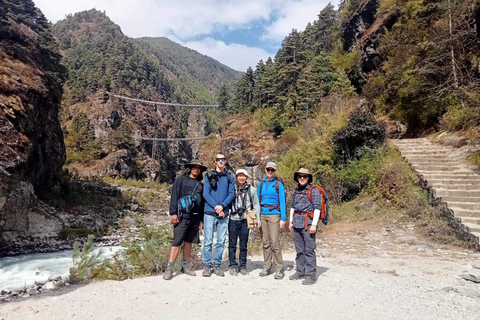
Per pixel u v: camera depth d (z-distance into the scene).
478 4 14.46
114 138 81.75
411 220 10.03
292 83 37.81
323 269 5.83
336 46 35.41
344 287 4.59
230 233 5.35
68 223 20.00
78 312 3.62
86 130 81.50
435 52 16.05
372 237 9.15
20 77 19.64
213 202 5.16
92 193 34.06
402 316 3.47
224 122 45.47
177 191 5.20
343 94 23.70
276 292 4.33
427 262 6.52
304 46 43.38
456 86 14.39
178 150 133.50
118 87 123.12
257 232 9.15
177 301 3.96
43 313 3.60
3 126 15.95
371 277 5.25
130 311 3.64
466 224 8.19
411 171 11.89
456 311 3.62
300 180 5.15
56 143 26.61
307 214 4.99
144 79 149.12
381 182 12.24
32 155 21.78
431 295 4.25
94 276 5.63
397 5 22.27
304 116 27.14
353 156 14.80
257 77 61.56
